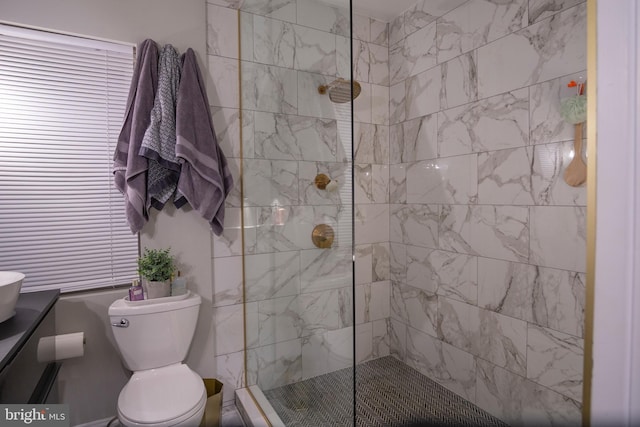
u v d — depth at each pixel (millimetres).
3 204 1598
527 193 1725
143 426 1267
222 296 2004
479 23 1933
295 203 1587
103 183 1787
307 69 1466
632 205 327
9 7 1531
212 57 1935
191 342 1745
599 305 351
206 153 1772
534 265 1703
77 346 1552
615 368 342
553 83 1600
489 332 1926
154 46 1756
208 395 1895
